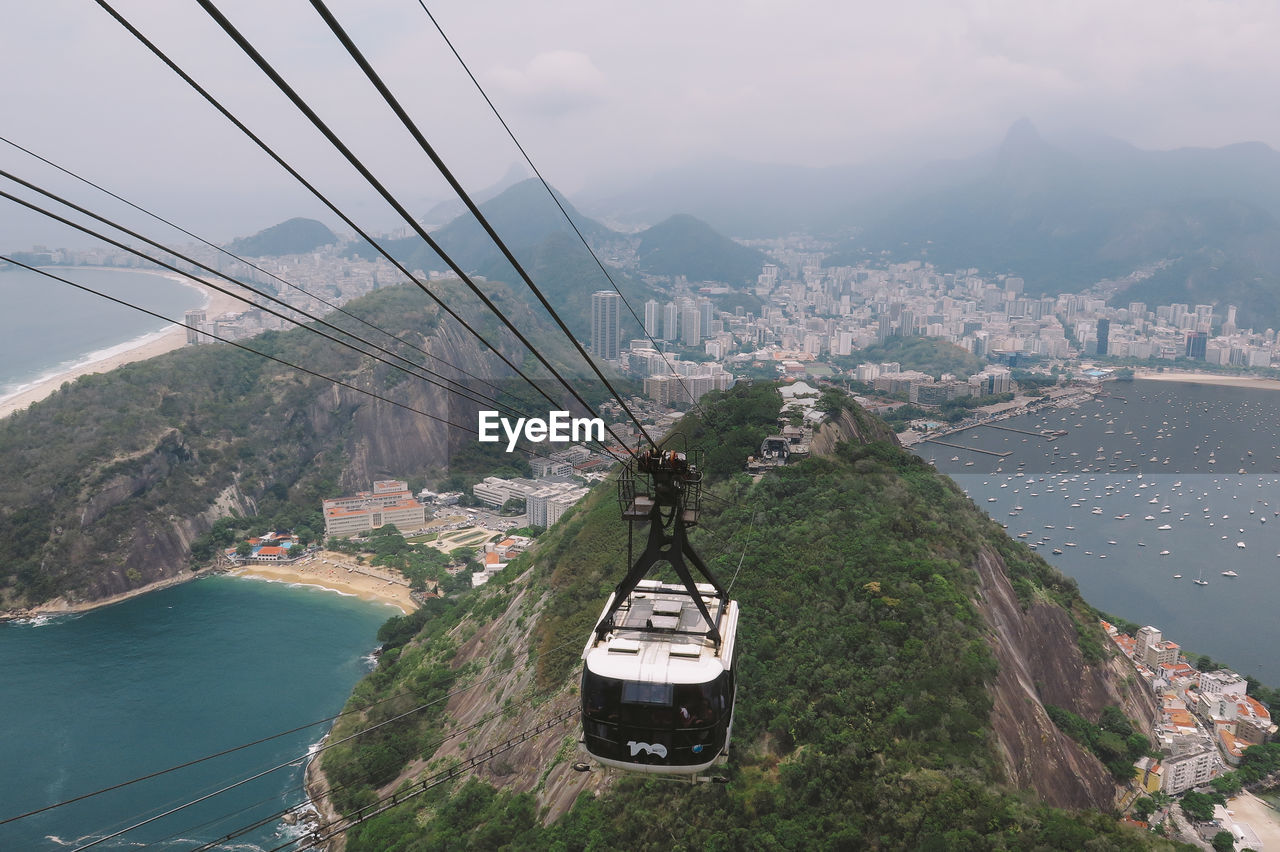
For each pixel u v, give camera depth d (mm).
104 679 91500
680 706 11859
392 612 109500
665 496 13180
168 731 80688
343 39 5281
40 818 68062
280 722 82000
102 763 75438
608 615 13180
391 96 5797
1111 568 134375
